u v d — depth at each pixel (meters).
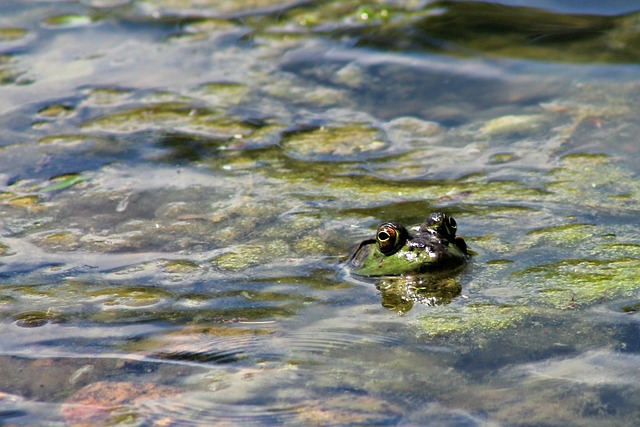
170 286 20.92
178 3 41.81
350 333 18.30
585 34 36.81
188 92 33.69
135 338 18.30
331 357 17.27
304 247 23.00
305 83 34.16
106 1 42.09
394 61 35.53
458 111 31.59
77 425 15.05
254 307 19.67
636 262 21.06
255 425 14.85
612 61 34.44
